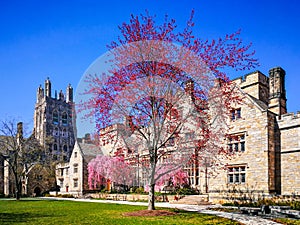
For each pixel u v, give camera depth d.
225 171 24.66
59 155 80.44
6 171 57.44
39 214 17.50
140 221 12.81
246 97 24.11
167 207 20.30
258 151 22.83
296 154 21.77
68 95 97.44
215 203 24.48
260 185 22.31
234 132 24.48
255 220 14.11
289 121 22.42
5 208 23.25
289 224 13.07
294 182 21.56
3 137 52.25
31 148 55.78
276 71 26.56
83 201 32.00
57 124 91.38
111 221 13.07
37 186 57.38
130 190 35.91
